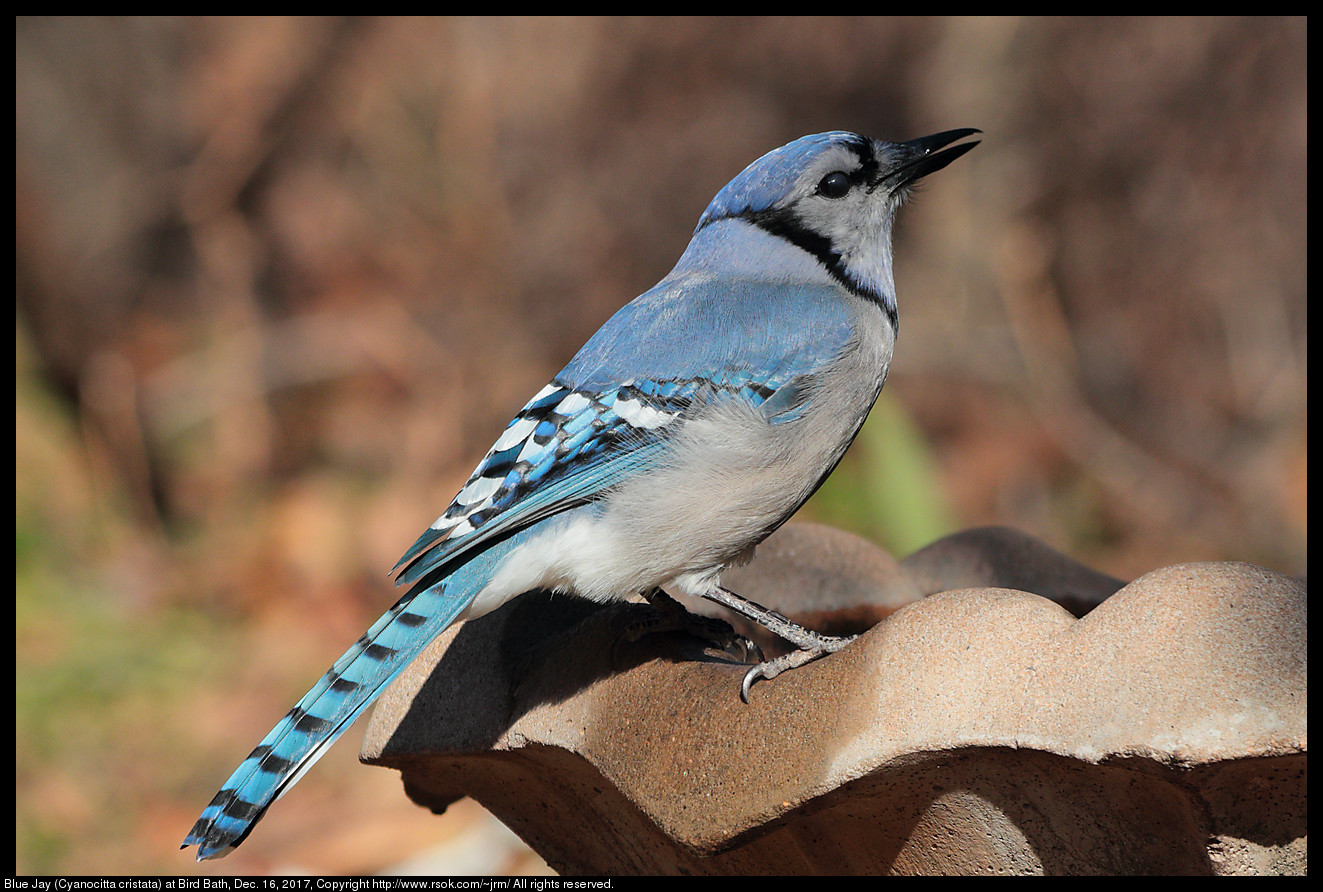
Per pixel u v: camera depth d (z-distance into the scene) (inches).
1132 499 516.4
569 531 165.9
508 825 175.3
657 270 577.3
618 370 170.2
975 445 541.6
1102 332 565.0
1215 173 553.3
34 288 511.8
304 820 312.3
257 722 372.8
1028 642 109.4
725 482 168.6
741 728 122.1
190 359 536.1
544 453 165.8
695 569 169.6
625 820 150.5
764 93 572.7
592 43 569.6
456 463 540.7
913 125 577.3
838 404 176.6
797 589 192.9
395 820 302.5
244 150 550.0
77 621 414.0
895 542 341.4
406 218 577.9
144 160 533.3
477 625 163.9
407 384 557.0
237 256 552.4
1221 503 512.7
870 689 113.4
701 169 571.2
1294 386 533.0
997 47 565.6
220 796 144.6
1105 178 564.1
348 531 498.6
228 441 525.7
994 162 571.2
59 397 513.0
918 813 118.2
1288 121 541.0
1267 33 542.6
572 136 575.5
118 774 339.6
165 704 374.9
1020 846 115.3
